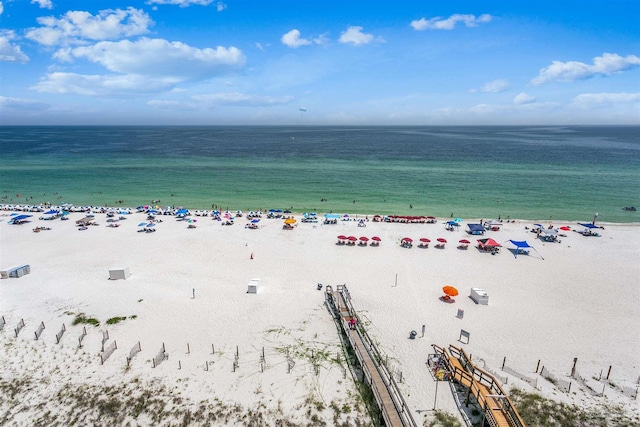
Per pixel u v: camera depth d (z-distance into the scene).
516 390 22.97
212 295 34.47
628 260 44.06
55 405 22.03
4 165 118.38
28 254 44.53
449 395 22.91
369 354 25.78
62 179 95.44
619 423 20.73
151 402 22.14
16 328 28.33
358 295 35.19
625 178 95.94
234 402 22.14
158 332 28.56
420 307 33.06
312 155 153.25
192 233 52.62
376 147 193.25
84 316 30.42
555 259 44.47
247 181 94.50
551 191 82.31
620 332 29.39
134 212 63.84
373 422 21.05
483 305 33.44
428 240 47.75
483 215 64.94
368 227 56.47
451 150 174.12
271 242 49.47
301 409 21.77
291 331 29.08
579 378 23.89
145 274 38.94
